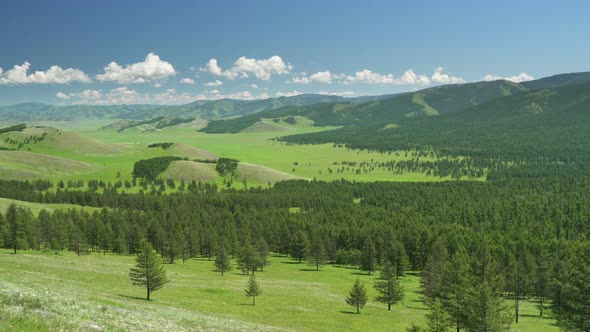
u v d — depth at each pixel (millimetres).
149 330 32906
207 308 74188
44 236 157875
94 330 27828
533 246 147375
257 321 68188
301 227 193625
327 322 74500
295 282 119750
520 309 101812
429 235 154375
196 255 170500
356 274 143500
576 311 55375
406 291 117625
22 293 33062
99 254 155375
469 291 62375
